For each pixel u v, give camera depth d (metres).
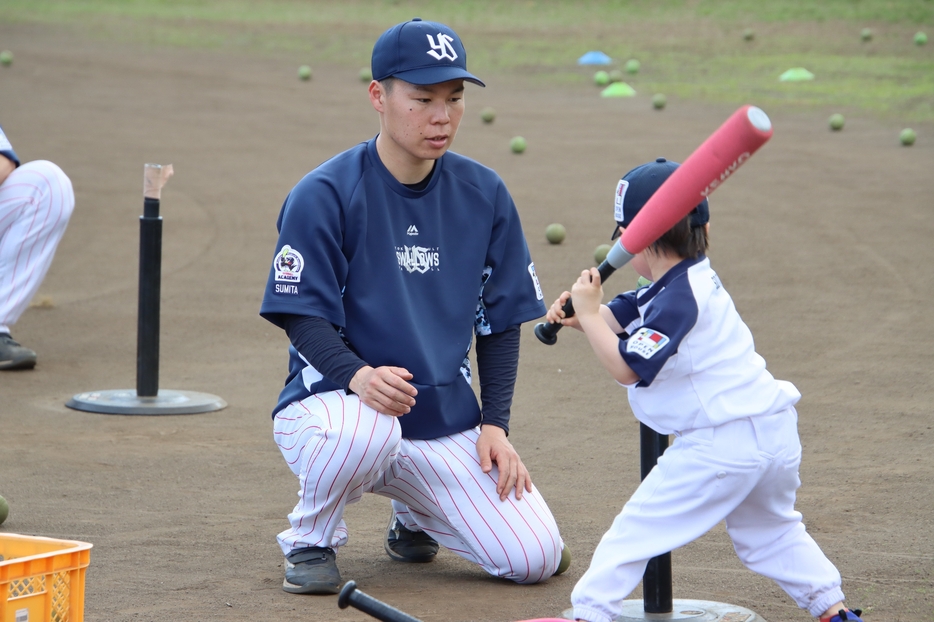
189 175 55.97
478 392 26.58
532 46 101.69
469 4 124.12
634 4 119.38
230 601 14.53
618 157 57.91
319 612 14.17
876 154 57.00
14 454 21.77
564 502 18.98
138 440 22.89
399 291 15.26
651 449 13.38
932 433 22.23
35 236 29.08
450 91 14.78
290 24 115.06
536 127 67.19
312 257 14.83
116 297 36.66
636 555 12.38
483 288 16.08
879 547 16.36
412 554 16.55
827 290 34.62
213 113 73.06
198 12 122.25
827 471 20.12
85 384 27.48
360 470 14.62
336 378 14.66
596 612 12.25
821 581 12.82
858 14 106.56
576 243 42.31
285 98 78.75
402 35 14.63
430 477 15.41
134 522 17.89
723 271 37.16
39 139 63.88
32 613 11.58
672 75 86.06
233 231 45.56
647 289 12.76
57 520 17.91
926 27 100.19
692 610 13.76
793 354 28.44
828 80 81.00
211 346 31.05
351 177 15.23
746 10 112.75
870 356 28.06
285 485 20.00
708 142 11.45
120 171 56.69
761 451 12.30
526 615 14.14
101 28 111.19
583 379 27.55
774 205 46.91
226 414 25.02
